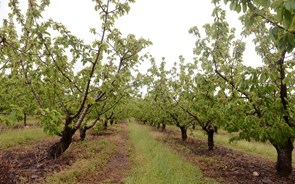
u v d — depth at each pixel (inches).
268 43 317.1
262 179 390.9
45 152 492.4
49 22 366.6
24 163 401.7
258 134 339.9
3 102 292.7
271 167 491.8
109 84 367.6
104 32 385.1
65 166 393.7
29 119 1305.4
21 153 482.3
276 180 386.3
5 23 325.1
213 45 366.3
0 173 309.7
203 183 356.5
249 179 391.9
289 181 381.4
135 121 2327.8
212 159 532.1
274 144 407.5
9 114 216.7
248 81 196.2
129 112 1115.3
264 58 324.5
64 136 447.5
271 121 309.0
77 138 764.6
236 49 380.5
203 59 490.0
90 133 936.9
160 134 1071.6
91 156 474.6
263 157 631.2
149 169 390.3
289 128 295.1
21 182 299.7
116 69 461.4
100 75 392.5
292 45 109.5
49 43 379.9
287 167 405.1
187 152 623.5
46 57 399.5
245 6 118.8
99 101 470.9
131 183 322.7
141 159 486.0
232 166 481.1
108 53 394.0
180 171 396.5
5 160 399.5
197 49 370.6
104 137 824.3
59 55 403.9
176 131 1378.0
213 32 328.5
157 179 343.3
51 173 349.1
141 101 1385.3
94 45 380.5
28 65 374.6
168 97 795.4
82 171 363.6
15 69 378.0
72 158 455.8
